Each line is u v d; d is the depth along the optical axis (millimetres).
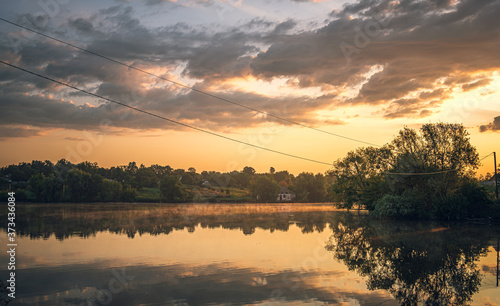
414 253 33812
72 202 139000
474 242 40969
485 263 29297
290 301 19422
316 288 21781
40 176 140875
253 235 45438
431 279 24188
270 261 29344
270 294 20531
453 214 65500
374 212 75250
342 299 19844
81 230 49406
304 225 59906
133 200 149625
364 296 20406
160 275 24438
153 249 34312
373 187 83625
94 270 25703
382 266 27969
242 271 25797
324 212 98500
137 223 59594
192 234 45750
